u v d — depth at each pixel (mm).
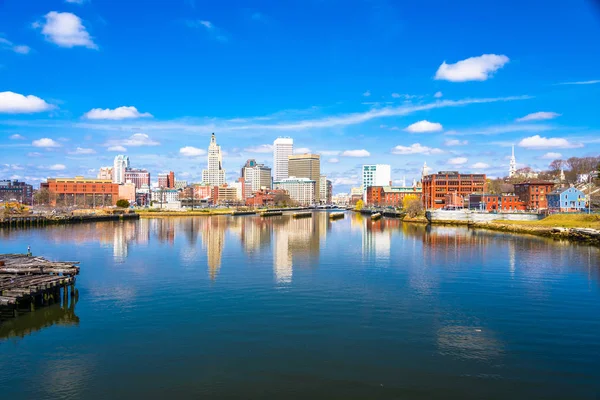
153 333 40031
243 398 28750
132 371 32500
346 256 86312
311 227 174250
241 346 36875
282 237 128625
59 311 46812
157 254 89375
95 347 36844
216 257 84750
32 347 36938
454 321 43375
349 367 32938
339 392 29406
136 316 44969
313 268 72000
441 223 186250
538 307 48281
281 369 32656
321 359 34312
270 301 50562
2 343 37781
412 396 28906
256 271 69062
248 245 106250
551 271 69188
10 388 30188
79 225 180500
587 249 96750
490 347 36656
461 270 70062
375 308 47812
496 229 154250
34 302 47969
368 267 73000
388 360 34188
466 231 149875
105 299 51594
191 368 32875
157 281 61406
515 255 87375
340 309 47344
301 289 56500
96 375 31938
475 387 30016
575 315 45312
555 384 30422
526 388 29906
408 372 32188
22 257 68875
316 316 44781
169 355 35188
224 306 48469
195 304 49312
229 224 192875
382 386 30188
